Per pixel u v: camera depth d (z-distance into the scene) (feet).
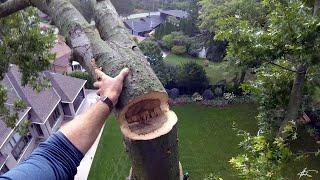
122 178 58.08
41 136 67.72
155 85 9.84
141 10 158.81
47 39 30.07
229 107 74.69
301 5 18.94
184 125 70.59
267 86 23.09
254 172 17.78
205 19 73.20
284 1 20.11
